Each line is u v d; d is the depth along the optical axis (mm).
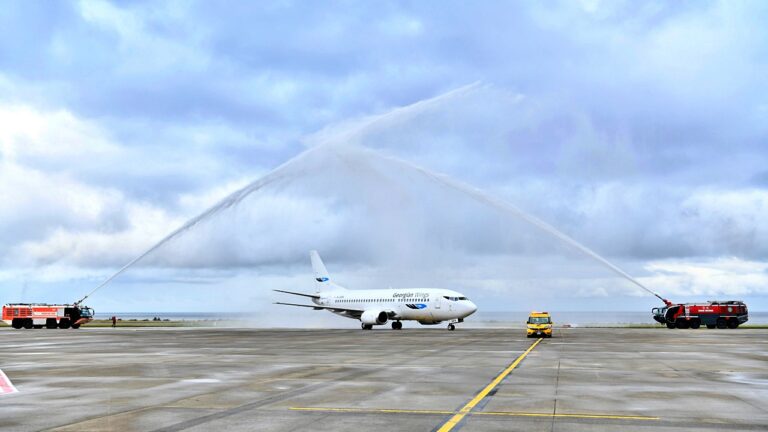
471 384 22531
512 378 24469
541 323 60125
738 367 29031
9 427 14594
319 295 101000
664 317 88562
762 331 76125
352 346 46594
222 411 16750
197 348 44656
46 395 19938
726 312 85312
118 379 24391
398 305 91188
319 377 24953
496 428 14375
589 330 81938
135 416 16016
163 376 25406
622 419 15477
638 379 24078
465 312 86875
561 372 26766
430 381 23484
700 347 44375
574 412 16484
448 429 14258
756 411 16656
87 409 17141
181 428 14445
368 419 15523
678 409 16969
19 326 99562
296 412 16562
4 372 27250
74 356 37000
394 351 40719
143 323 159750
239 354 38188
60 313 100250
